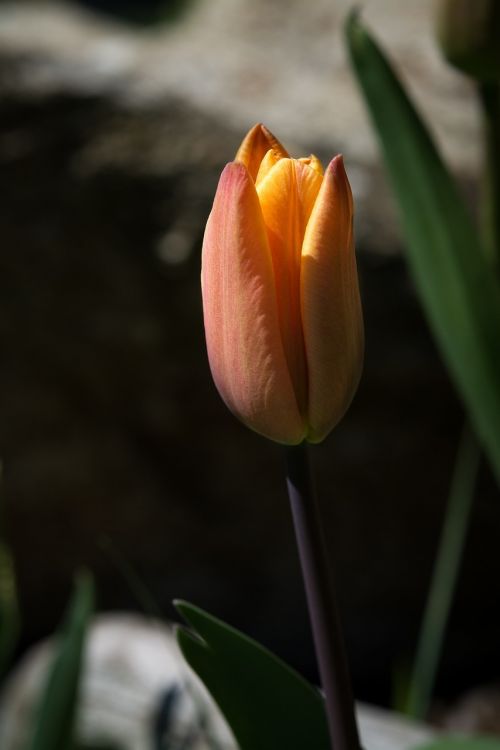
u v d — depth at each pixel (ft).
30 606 5.33
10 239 4.52
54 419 4.88
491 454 2.55
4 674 4.56
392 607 5.14
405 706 3.83
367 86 2.41
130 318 4.60
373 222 4.35
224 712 1.85
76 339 4.68
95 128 4.47
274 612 5.20
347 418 4.66
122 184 4.45
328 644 1.76
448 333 2.47
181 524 5.08
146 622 3.89
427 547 4.97
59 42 4.73
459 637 5.15
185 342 4.62
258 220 1.68
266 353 1.70
